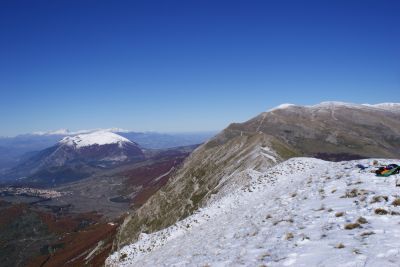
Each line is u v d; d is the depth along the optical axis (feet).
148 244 139.85
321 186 99.71
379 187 79.87
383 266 42.42
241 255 65.92
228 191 244.63
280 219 82.12
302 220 74.18
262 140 338.54
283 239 65.92
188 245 106.83
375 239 51.85
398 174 87.40
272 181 143.84
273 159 290.76
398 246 47.44
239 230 92.12
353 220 63.26
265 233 76.07
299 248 57.41
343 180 97.50
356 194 79.87
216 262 68.18
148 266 106.73
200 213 144.56
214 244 88.94
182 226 138.41
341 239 55.88
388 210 62.90
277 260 54.90
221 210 138.21
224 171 321.32
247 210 114.52
